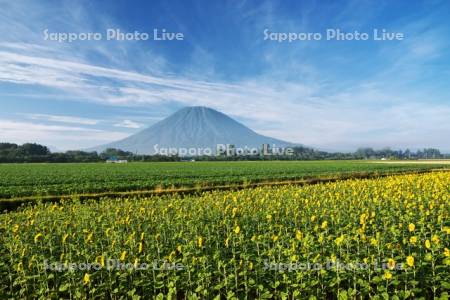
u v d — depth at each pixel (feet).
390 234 36.78
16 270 30.42
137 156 589.73
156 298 25.23
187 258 29.99
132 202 66.54
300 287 26.25
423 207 46.39
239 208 51.08
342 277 27.04
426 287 26.30
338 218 40.98
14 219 51.03
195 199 66.64
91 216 50.29
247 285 27.17
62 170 231.50
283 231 40.22
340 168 230.07
